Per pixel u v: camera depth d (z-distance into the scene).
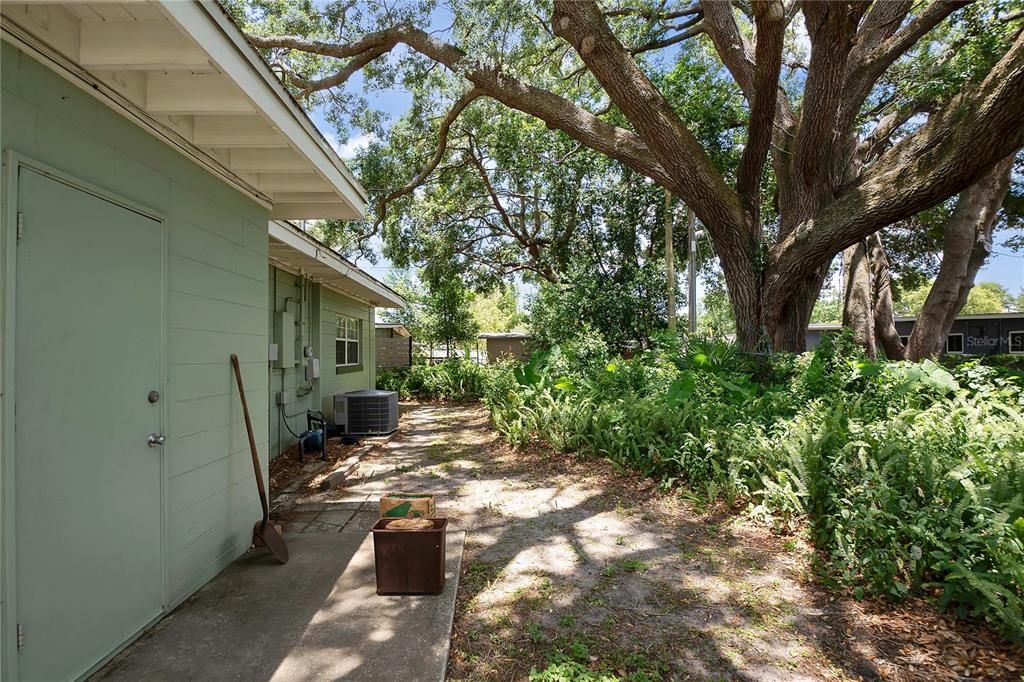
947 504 3.04
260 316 4.03
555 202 16.52
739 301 8.41
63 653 2.10
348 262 7.74
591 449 6.12
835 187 9.03
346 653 2.45
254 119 3.09
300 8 10.21
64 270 2.16
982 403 4.94
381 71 11.57
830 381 6.33
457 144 15.09
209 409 3.28
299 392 7.52
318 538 3.96
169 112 2.66
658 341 9.85
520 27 8.52
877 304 13.62
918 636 2.63
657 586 3.21
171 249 2.92
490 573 3.41
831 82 7.48
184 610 2.85
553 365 9.12
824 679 2.35
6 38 1.91
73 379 2.19
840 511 3.34
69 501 2.15
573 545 3.87
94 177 2.35
